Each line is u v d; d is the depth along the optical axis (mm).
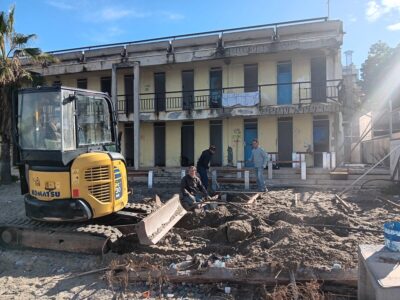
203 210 9266
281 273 5238
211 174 15195
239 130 20234
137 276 5664
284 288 4945
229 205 10055
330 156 15953
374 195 12039
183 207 9352
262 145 19828
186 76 21219
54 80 23672
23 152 7070
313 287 4773
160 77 21719
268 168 15391
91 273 6117
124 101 22031
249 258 5867
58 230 7090
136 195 13453
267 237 6934
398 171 13148
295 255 5652
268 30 18969
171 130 21359
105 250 6863
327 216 8242
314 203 10961
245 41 19312
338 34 17703
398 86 21938
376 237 6977
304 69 19109
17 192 15180
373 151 22469
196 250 6738
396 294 3545
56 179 6844
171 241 7387
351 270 5027
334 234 7242
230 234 7152
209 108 20000
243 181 15102
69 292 5496
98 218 7773
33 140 6984
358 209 10047
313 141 19172
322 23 18219
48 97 6879
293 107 18250
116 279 5691
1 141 17547
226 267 5500
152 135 21734
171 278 5504
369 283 4332
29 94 7023
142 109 21750
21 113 7102
